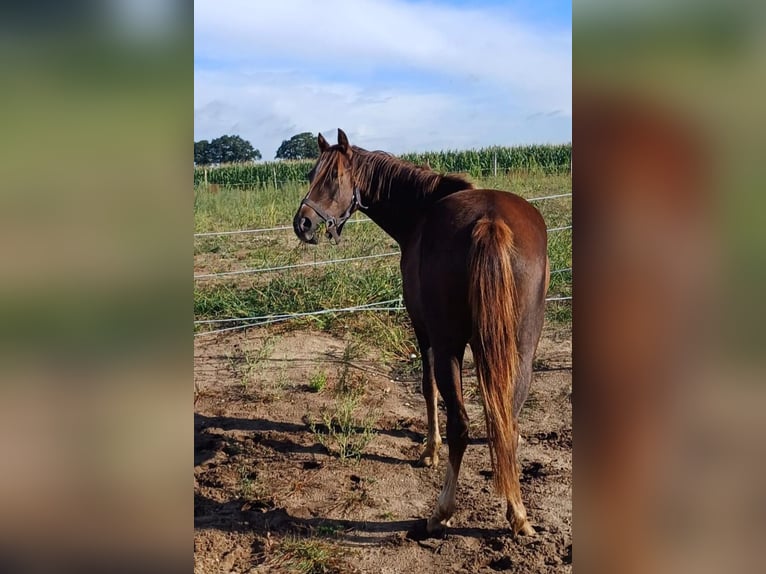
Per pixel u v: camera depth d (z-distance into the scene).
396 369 5.16
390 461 3.69
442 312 2.74
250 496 3.27
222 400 4.54
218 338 5.75
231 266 7.61
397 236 3.58
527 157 16.98
